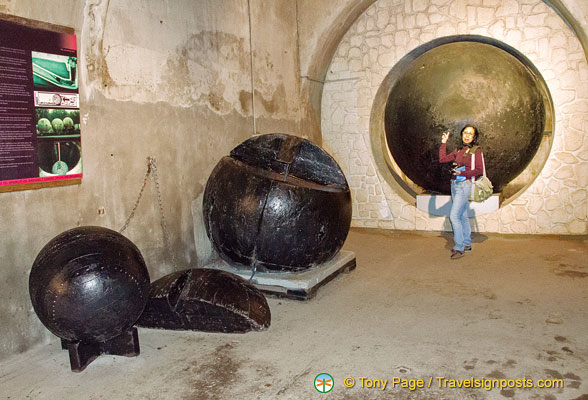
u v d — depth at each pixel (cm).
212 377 276
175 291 339
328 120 712
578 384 255
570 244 551
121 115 375
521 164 592
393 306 381
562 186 583
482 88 564
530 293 397
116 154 371
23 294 309
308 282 397
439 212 638
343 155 706
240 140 534
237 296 341
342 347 310
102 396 260
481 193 499
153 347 319
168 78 422
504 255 520
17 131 296
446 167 598
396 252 554
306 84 671
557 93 573
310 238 401
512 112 560
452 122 573
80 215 343
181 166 440
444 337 319
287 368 284
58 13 319
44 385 273
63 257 277
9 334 303
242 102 538
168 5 421
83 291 268
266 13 582
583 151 569
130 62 381
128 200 384
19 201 303
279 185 397
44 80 312
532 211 600
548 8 565
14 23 291
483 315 354
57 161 322
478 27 602
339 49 691
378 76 669
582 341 305
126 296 282
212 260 484
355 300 398
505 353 293
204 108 471
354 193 702
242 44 535
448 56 591
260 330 338
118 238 301
